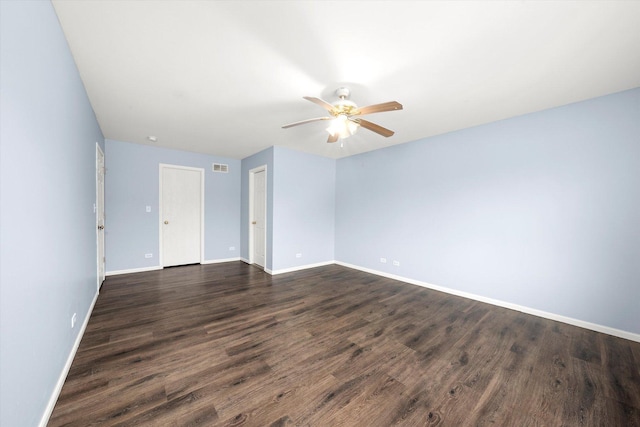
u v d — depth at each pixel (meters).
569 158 2.63
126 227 4.35
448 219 3.59
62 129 1.69
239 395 1.55
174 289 3.58
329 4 1.42
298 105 2.74
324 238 5.27
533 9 1.43
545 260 2.78
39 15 1.29
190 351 2.03
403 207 4.16
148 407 1.44
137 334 2.29
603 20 1.49
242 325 2.50
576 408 1.50
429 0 1.39
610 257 2.41
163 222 4.77
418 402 1.53
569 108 2.63
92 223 2.87
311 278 4.27
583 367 1.89
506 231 3.05
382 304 3.12
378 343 2.20
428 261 3.82
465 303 3.18
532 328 2.51
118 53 1.87
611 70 2.02
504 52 1.82
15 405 1.05
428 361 1.94
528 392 1.63
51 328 1.46
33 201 1.24
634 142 2.29
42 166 1.35
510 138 3.02
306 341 2.21
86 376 1.70
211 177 5.26
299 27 1.60
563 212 2.66
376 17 1.51
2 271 0.97
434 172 3.75
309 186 4.96
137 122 3.28
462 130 3.44
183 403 1.48
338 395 1.57
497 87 2.31
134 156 4.39
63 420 1.34
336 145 4.35
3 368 0.97
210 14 1.50
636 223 2.29
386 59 1.92
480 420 1.41
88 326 2.43
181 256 5.02
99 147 3.37
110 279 4.01
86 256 2.51
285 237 4.63
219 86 2.34
